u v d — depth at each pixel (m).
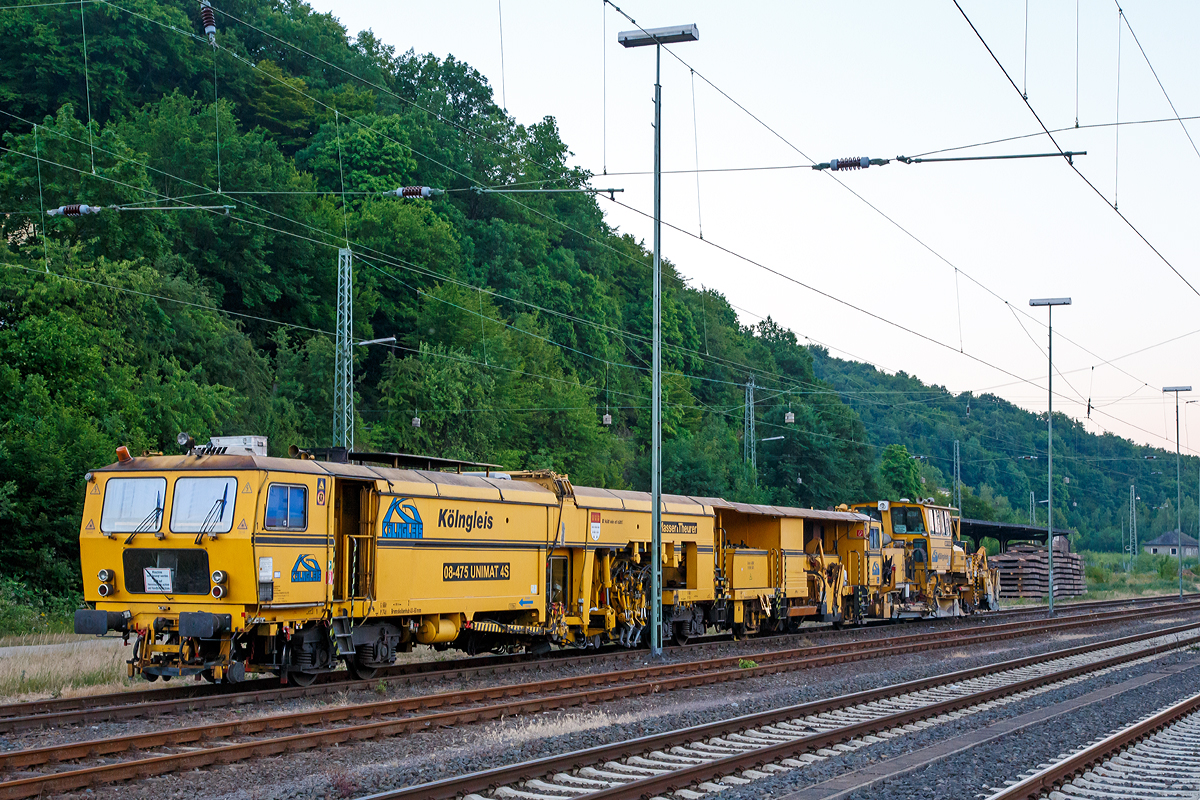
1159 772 11.46
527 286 76.31
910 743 12.73
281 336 52.91
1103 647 28.34
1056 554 64.06
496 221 79.75
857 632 31.52
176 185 52.81
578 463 63.44
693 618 25.89
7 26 57.94
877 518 38.28
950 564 40.12
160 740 11.05
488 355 61.09
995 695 17.31
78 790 9.33
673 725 13.59
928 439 154.50
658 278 22.80
